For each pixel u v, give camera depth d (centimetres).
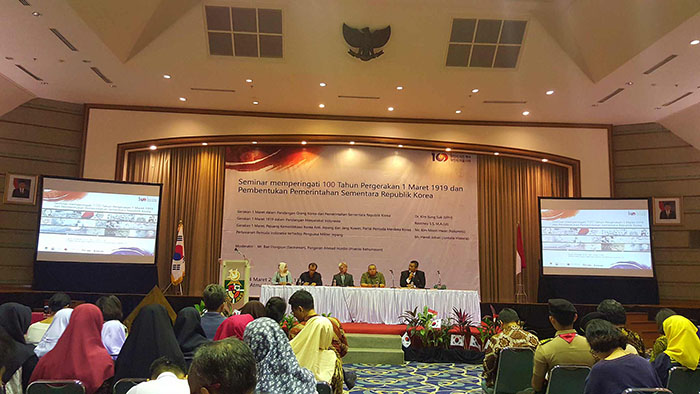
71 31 826
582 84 1005
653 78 948
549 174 1258
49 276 1013
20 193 1091
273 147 1229
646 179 1192
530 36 916
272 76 1016
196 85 1055
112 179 1137
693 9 709
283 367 221
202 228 1184
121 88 1069
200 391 143
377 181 1233
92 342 339
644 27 790
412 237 1222
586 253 1114
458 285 1214
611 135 1217
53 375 325
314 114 1207
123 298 989
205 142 1188
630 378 263
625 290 1091
